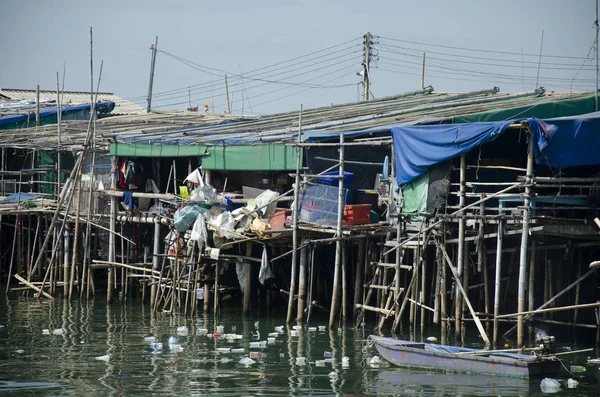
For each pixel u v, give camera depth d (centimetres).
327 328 2912
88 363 2372
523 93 3559
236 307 3497
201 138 3603
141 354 2500
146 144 3688
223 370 2278
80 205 3794
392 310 2773
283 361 2389
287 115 4309
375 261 2959
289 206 3353
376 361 2378
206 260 3266
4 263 4384
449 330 2661
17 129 4984
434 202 2722
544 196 2509
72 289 3872
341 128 3241
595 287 2739
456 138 2655
